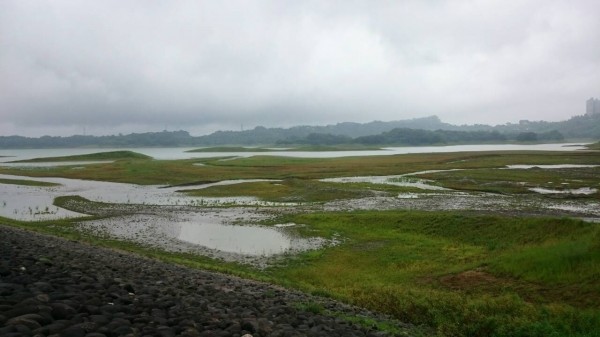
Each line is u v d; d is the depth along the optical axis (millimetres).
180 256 35625
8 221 48312
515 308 20047
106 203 65375
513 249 33344
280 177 94062
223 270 29188
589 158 126562
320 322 13922
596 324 17625
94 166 128375
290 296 20828
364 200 63938
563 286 23500
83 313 9344
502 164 113750
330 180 88062
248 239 42312
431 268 31250
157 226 48625
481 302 20906
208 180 92125
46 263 15281
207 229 46969
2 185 88125
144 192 78000
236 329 10289
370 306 21750
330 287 27422
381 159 143625
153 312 10664
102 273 15992
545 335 16797
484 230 39656
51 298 10062
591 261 24688
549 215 48219
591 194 64875
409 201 61844
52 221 50781
